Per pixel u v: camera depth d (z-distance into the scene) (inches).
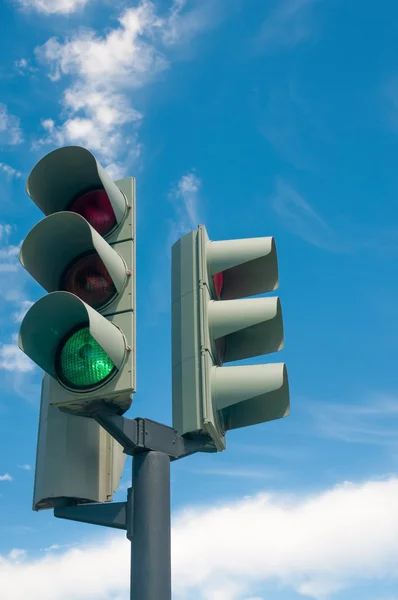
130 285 193.9
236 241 226.2
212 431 204.4
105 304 192.7
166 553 189.2
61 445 220.7
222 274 241.6
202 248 221.3
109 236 204.4
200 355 208.1
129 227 203.9
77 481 216.5
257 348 230.8
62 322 187.8
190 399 205.0
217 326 212.8
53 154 206.4
